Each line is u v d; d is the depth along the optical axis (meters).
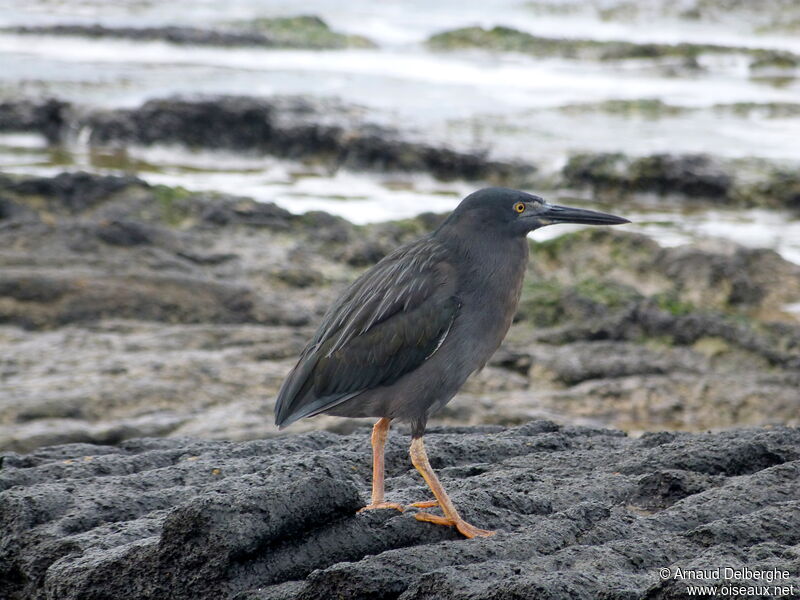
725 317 18.23
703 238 24.75
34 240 19.09
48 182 21.92
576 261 21.61
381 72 45.03
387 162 31.97
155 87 39.25
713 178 29.64
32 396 13.83
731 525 6.22
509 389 16.09
